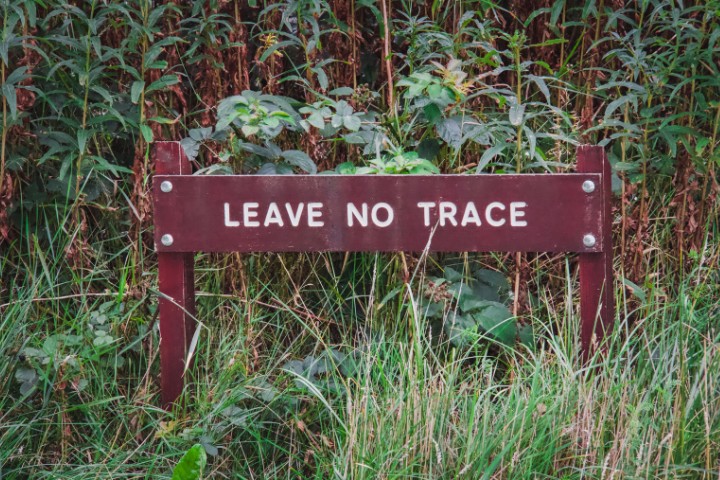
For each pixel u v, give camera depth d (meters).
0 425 2.54
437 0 3.14
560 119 3.24
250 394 2.73
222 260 3.15
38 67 3.03
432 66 3.13
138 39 2.99
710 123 3.12
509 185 2.55
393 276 3.11
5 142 2.92
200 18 3.22
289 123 3.05
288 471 2.56
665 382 2.51
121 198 3.25
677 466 2.24
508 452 2.29
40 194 3.07
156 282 3.05
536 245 2.56
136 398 2.76
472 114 3.20
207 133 3.05
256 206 2.62
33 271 3.04
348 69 3.30
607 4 3.25
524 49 3.38
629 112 3.23
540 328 3.06
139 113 3.11
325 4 3.12
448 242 2.60
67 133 3.15
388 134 3.16
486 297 3.12
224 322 3.04
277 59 3.25
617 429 2.39
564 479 2.25
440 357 2.98
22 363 2.71
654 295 3.02
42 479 2.52
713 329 2.86
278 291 3.18
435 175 2.58
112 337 2.81
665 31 3.27
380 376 2.65
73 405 2.76
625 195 3.09
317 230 2.63
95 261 3.15
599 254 2.56
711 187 3.14
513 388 2.50
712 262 3.05
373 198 2.60
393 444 2.33
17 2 2.71
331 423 2.64
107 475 2.49
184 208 2.64
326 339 3.08
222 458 2.63
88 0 3.13
